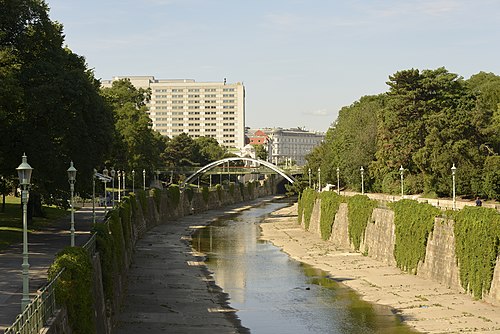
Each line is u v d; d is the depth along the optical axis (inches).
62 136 2613.2
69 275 1200.8
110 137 2866.6
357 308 2234.3
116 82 5831.7
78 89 2573.8
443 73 4950.8
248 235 4719.5
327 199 4261.8
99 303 1593.3
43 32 2637.8
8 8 2487.7
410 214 2834.6
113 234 2181.3
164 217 5708.7
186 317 2084.2
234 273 3002.0
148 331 1875.0
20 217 3245.6
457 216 2369.6
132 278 2751.0
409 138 4739.2
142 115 5625.0
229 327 1983.3
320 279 2812.5
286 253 3695.9
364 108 6284.5
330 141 7244.1
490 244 2137.1
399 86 4965.6
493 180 3909.9
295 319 2101.4
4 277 1600.6
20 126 2514.8
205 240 4404.5
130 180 5703.7
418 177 4726.9
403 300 2309.3
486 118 4542.3
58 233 2674.7
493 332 1841.8
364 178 5748.0
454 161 4315.9
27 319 896.9
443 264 2514.8
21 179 1079.6
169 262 3272.6
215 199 7780.5
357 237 3597.4
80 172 2694.4
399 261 2930.6
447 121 4421.8
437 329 1908.2
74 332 1205.7
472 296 2255.2
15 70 2491.4
